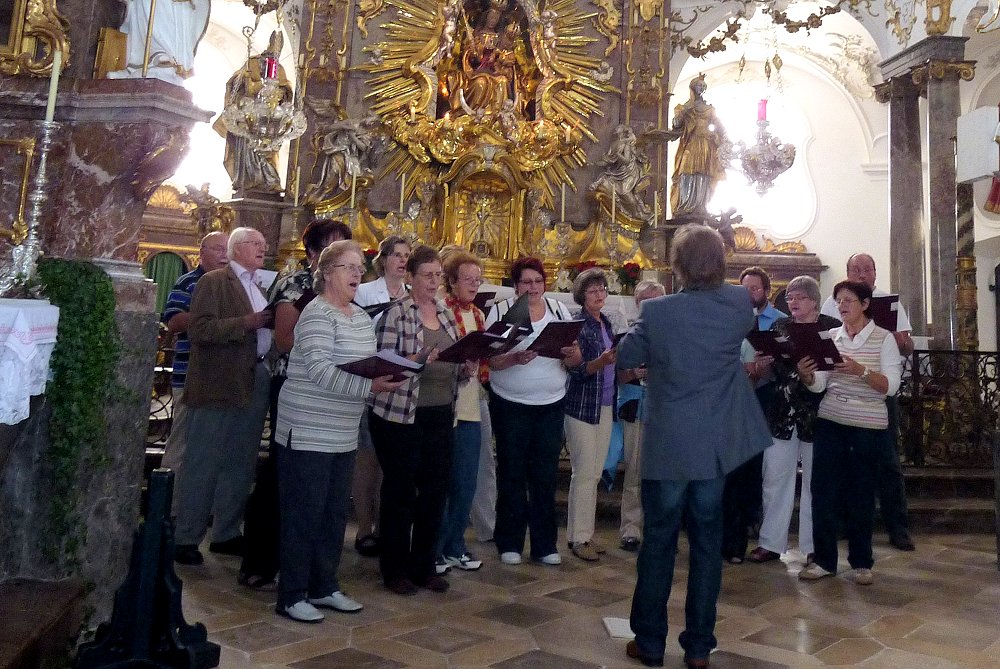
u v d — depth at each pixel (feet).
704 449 10.42
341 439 12.01
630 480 17.44
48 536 10.50
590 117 35.50
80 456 10.60
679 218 34.14
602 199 33.55
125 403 11.40
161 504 9.33
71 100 11.48
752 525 18.15
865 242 51.57
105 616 11.09
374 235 32.14
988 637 12.28
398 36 34.35
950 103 33.58
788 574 15.92
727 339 10.73
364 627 11.78
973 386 25.13
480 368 16.40
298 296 13.82
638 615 10.85
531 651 11.05
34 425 10.59
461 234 33.37
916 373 24.53
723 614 13.21
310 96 33.78
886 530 20.36
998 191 34.24
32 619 9.04
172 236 46.24
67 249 11.55
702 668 10.52
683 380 10.63
